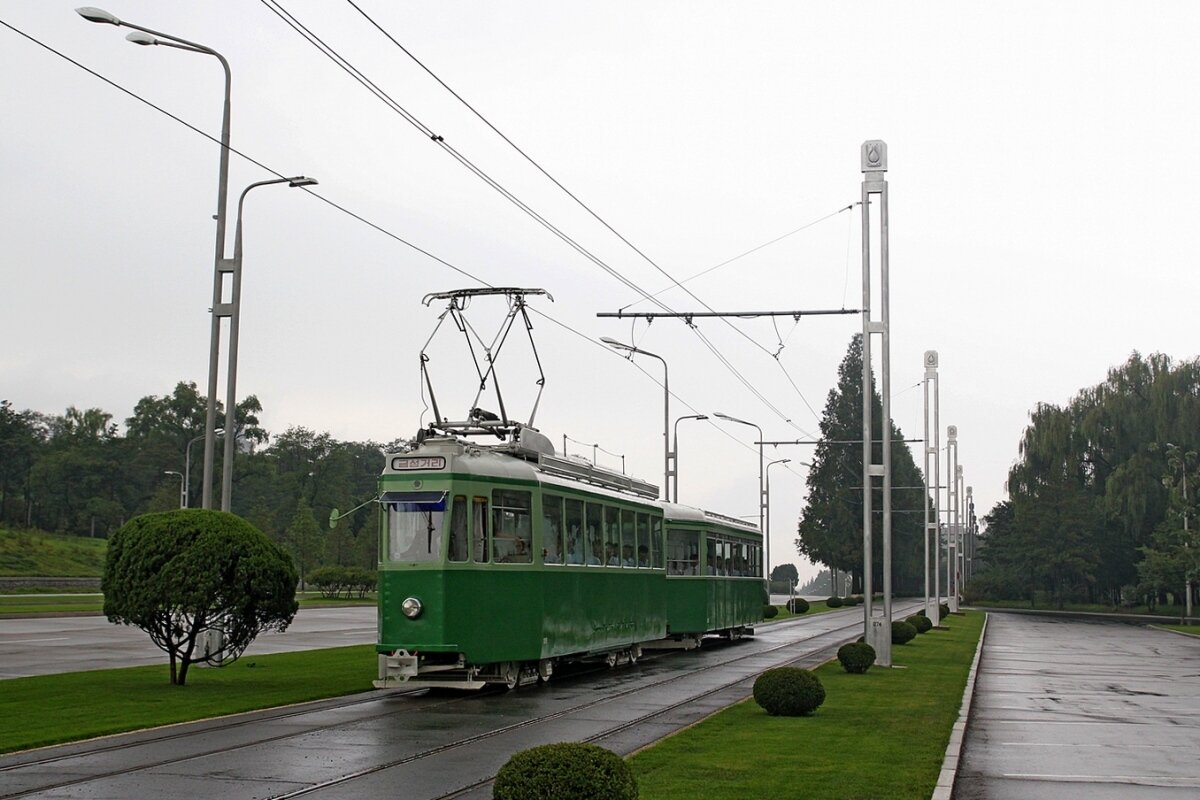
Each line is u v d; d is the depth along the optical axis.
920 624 50.31
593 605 26.88
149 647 33.47
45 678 23.56
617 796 8.36
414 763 14.21
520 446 24.53
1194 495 84.12
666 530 36.50
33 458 125.50
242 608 21.55
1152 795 13.35
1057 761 15.91
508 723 18.08
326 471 124.19
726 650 38.72
